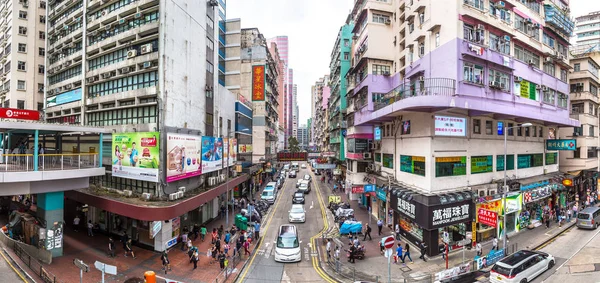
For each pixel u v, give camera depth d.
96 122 27.95
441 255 19.50
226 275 16.47
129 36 24.73
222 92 34.47
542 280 15.72
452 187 20.77
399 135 24.72
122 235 22.67
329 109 64.31
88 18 28.48
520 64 24.39
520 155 26.38
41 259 18.12
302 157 55.16
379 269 17.75
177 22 24.38
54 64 33.12
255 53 53.31
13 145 26.09
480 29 20.91
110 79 26.20
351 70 34.78
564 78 31.06
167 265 17.53
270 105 61.00
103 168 21.50
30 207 27.05
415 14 23.95
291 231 21.53
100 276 16.42
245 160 44.19
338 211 29.61
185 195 23.17
